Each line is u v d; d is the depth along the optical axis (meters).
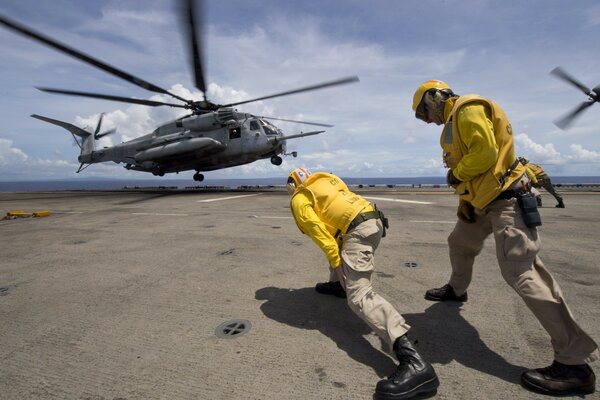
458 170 1.75
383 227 2.01
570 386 1.53
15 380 1.72
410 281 3.09
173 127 18.41
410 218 7.02
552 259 3.69
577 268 3.36
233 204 10.77
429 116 2.12
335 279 2.80
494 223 1.78
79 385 1.67
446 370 1.75
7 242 5.07
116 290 3.00
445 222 6.46
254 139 17.19
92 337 2.16
